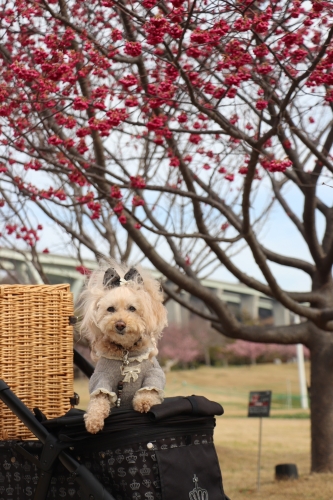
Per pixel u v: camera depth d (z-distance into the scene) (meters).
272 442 13.45
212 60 6.23
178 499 2.54
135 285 2.90
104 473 2.59
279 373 42.84
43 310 3.28
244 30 4.73
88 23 6.27
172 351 45.34
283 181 9.10
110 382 2.74
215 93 5.45
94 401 2.63
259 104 5.20
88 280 3.17
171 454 2.59
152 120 5.22
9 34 6.48
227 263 7.05
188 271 7.73
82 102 5.02
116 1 4.73
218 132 5.56
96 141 6.16
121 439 2.57
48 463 2.68
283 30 5.50
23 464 2.92
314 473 8.29
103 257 4.37
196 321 49.84
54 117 6.52
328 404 8.45
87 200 6.12
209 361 49.25
